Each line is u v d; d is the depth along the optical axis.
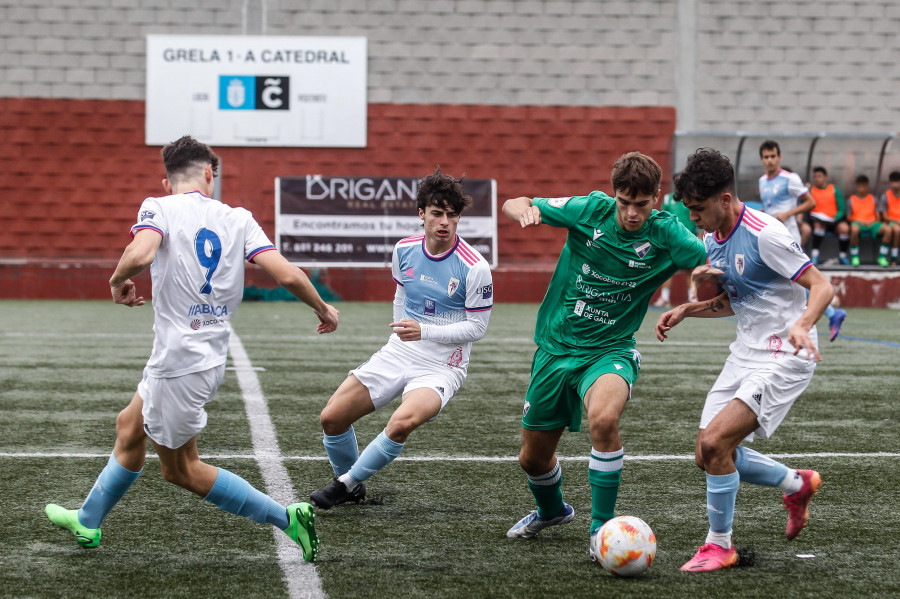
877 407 19.83
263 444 15.64
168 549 10.18
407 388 11.80
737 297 10.48
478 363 25.72
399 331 11.66
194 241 9.11
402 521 11.48
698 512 12.06
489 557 10.11
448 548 10.41
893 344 30.88
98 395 20.03
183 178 9.62
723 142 47.28
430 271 12.10
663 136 48.31
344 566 9.70
